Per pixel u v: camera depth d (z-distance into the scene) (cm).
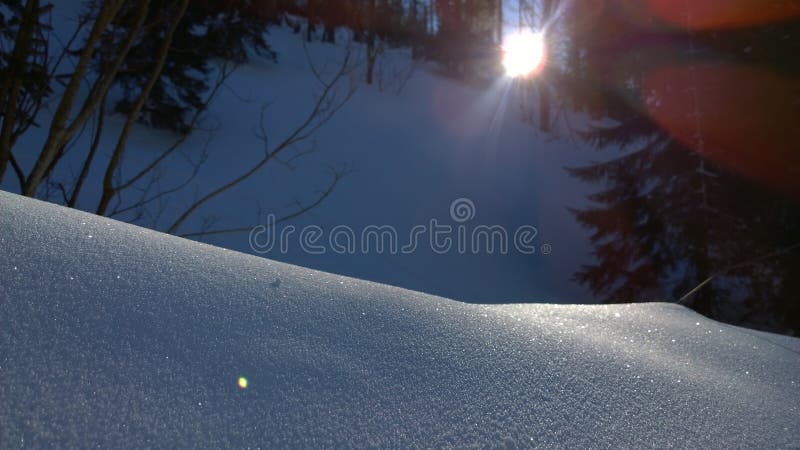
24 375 61
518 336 111
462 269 1141
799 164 876
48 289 78
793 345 150
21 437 54
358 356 88
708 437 86
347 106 1744
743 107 922
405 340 97
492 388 87
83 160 962
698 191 959
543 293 1178
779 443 88
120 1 260
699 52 967
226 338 82
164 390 67
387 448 68
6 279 77
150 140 1170
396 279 995
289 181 1212
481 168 1664
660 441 82
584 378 97
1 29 292
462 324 110
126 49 280
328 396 75
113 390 64
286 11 2566
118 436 58
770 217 888
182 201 952
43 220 99
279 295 102
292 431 66
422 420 75
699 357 129
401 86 2084
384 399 77
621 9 1098
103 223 109
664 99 1019
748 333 158
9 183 766
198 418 64
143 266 95
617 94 1109
